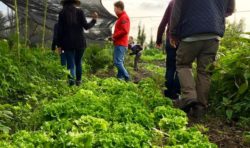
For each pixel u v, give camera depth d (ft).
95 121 10.37
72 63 19.58
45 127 10.33
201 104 13.89
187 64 14.03
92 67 33.12
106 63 33.53
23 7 29.01
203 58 13.83
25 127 11.01
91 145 8.82
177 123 11.48
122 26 21.49
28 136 9.00
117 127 10.00
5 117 11.25
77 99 12.55
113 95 15.10
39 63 19.15
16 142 8.76
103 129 10.00
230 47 18.88
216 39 13.57
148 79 17.21
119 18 21.61
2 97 14.52
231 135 11.88
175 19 13.50
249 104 13.47
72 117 11.32
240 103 13.83
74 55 19.69
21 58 18.62
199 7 13.35
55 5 30.04
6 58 16.70
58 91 16.51
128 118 11.41
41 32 31.60
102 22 37.35
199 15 13.32
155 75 16.49
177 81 16.30
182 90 13.70
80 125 10.31
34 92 15.38
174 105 14.75
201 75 13.97
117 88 16.28
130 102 13.26
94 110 11.94
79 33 19.63
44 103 13.47
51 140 9.00
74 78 19.20
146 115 11.85
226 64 15.19
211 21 13.30
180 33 13.66
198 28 13.24
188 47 13.64
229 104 14.08
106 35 39.55
